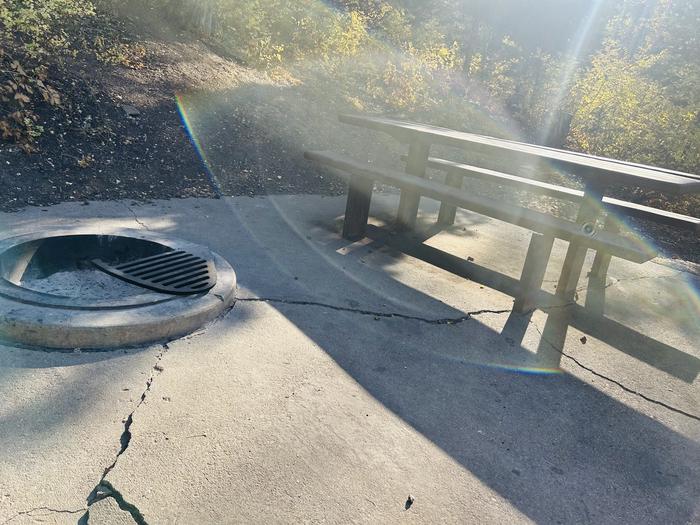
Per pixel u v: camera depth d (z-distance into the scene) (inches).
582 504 73.7
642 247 118.6
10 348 91.0
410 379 99.1
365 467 74.6
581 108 404.2
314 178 244.2
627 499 76.0
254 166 233.6
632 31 500.4
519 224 133.2
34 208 161.5
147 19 308.3
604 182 133.1
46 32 245.4
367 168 168.2
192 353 96.8
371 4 517.3
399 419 86.5
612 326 137.9
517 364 111.0
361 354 105.5
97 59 247.4
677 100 405.1
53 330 91.3
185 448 73.4
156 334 98.7
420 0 532.7
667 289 173.5
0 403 77.3
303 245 165.5
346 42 391.9
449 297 140.3
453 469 76.9
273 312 117.2
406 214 196.7
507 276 153.9
